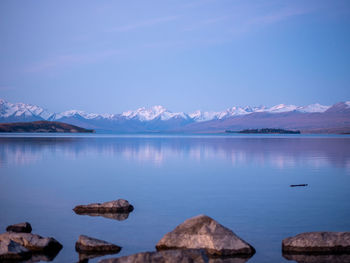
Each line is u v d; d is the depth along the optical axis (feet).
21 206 51.44
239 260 32.22
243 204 53.16
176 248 34.30
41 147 192.54
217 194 60.90
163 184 71.26
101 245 34.68
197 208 50.47
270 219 44.80
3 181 73.51
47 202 54.13
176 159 128.16
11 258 32.09
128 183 72.18
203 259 29.68
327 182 74.18
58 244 35.42
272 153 158.92
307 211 48.80
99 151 168.04
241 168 99.45
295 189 65.77
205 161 120.37
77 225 42.29
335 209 49.98
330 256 33.17
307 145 243.81
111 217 45.93
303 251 34.12
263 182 74.23
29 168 96.07
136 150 179.22
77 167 99.60
